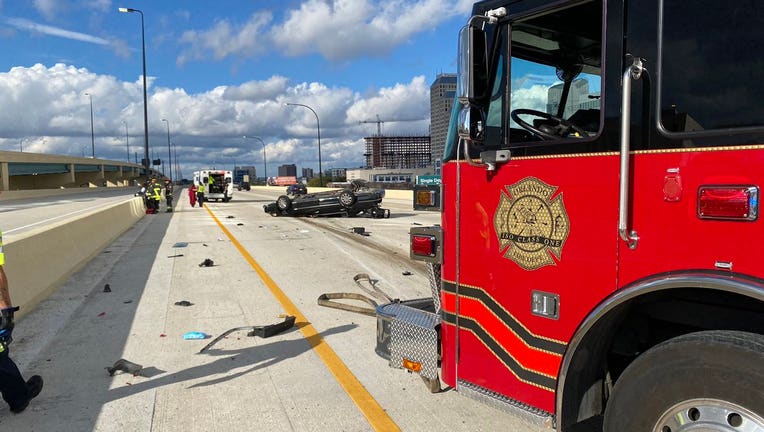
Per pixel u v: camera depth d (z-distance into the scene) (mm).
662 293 2369
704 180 2055
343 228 17031
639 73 2230
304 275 8992
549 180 2592
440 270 3518
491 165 2850
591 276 2438
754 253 1926
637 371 2299
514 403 2820
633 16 2271
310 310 6727
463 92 2766
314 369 4715
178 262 10430
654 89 2199
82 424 3705
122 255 11422
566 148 2518
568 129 2838
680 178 2121
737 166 1969
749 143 1942
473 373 3072
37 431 3604
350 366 4785
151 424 3707
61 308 6812
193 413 3873
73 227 9734
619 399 2369
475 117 2871
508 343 2846
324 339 5562
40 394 4195
